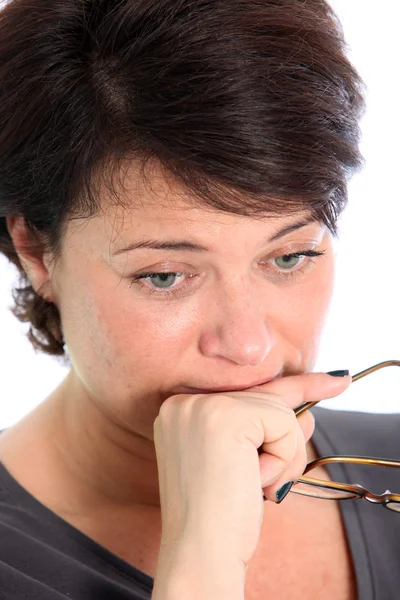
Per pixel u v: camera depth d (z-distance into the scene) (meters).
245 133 1.04
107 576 1.34
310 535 1.47
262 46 1.07
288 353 1.27
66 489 1.42
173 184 1.09
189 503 1.13
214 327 1.20
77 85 1.12
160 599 1.09
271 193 1.07
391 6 2.57
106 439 1.39
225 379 1.24
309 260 1.24
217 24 1.07
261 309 1.21
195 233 1.10
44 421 1.48
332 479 1.56
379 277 2.74
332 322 2.78
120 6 1.11
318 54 1.11
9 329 2.63
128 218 1.12
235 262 1.14
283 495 1.23
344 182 1.16
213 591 1.08
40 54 1.15
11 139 1.19
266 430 1.16
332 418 1.72
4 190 1.25
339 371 1.28
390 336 2.76
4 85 1.18
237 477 1.12
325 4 1.29
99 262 1.18
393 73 2.65
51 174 1.17
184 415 1.18
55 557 1.32
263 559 1.44
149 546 1.40
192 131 1.04
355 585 1.44
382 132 2.67
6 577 1.25
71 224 1.19
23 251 1.34
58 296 1.32
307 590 1.41
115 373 1.26
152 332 1.21
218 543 1.10
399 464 1.23
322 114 1.09
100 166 1.11
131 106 1.08
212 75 1.04
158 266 1.15
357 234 2.72
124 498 1.42
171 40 1.07
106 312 1.22
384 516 1.50
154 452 1.39
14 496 1.41
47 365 2.71
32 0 1.18
